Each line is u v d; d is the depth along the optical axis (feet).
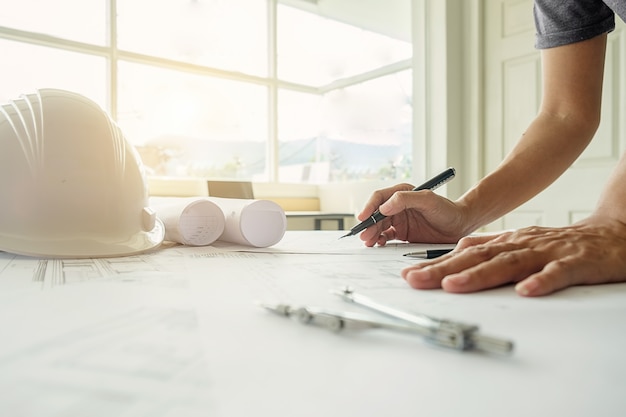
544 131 2.36
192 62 8.22
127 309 0.87
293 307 0.81
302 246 2.19
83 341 0.66
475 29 7.21
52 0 6.76
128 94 7.55
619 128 5.76
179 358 0.59
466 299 0.96
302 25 9.73
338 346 0.65
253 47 9.09
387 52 8.53
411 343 0.66
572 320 0.79
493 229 6.97
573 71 2.26
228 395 0.48
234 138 8.94
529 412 0.45
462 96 7.44
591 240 1.25
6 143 1.67
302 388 0.50
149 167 7.88
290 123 9.68
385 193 2.35
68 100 1.83
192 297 0.98
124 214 1.86
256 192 8.84
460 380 0.53
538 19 2.38
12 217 1.65
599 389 0.50
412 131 7.76
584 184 6.06
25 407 0.45
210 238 2.16
